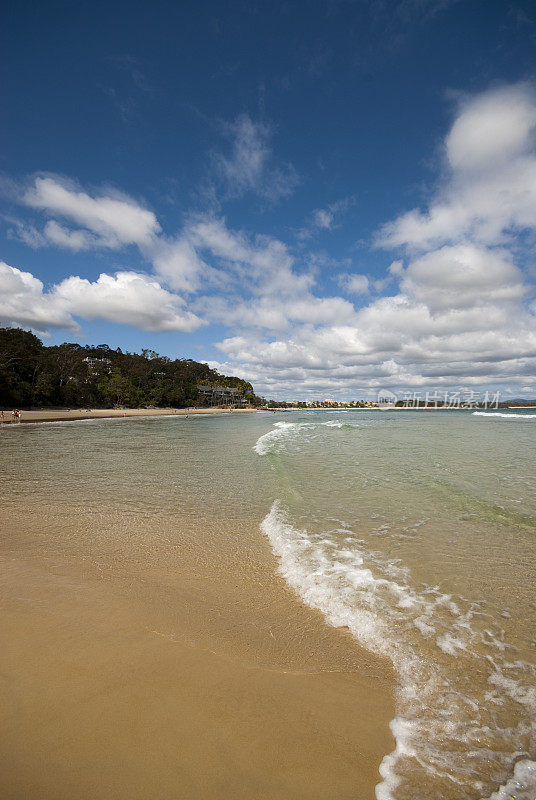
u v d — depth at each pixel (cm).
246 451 1695
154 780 203
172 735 232
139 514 736
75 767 209
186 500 838
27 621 364
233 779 205
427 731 242
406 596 423
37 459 1458
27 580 459
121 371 10212
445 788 202
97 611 387
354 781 206
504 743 232
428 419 5084
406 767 215
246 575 478
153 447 1873
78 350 8562
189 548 567
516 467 1185
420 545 569
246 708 257
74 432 2947
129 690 271
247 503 814
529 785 203
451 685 285
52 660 303
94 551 555
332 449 1677
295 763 216
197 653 319
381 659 317
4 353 5872
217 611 393
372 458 1391
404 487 927
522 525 652
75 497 864
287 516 708
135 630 352
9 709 249
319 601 414
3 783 197
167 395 10269
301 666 306
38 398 6450
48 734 230
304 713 254
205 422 4875
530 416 6197
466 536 604
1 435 2638
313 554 541
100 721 241
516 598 416
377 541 587
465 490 885
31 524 675
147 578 469
